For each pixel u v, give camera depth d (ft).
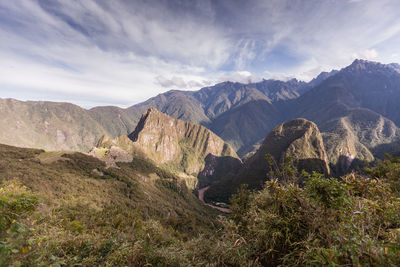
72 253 9.89
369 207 8.07
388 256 5.65
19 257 7.05
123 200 209.97
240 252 8.90
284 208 9.15
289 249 8.14
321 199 7.83
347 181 10.35
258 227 9.23
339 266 5.89
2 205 8.68
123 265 9.12
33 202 10.69
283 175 10.56
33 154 294.66
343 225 6.96
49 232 9.95
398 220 7.72
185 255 9.73
